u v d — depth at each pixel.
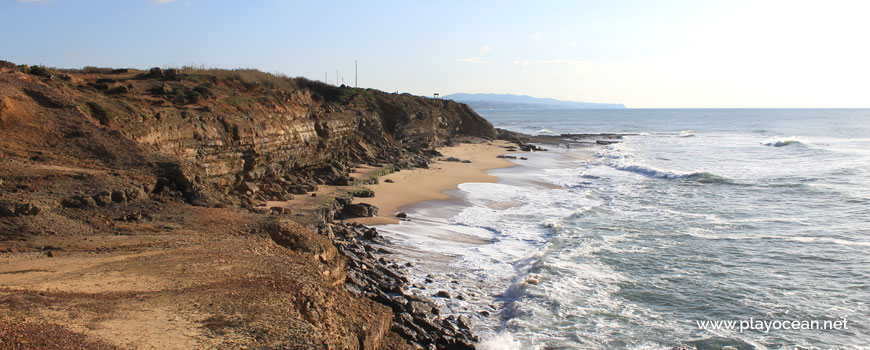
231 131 29.02
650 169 45.06
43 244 13.41
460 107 84.50
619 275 18.83
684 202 31.70
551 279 18.17
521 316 15.55
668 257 20.81
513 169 48.78
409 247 21.81
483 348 13.77
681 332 14.78
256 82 45.94
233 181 28.69
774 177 40.25
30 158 19.44
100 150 21.06
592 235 23.88
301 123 37.56
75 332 8.58
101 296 10.13
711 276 18.83
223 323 9.47
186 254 12.91
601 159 58.25
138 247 13.53
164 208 17.91
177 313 9.68
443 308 15.96
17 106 21.97
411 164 47.12
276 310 10.16
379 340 11.62
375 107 63.34
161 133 25.03
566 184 39.72
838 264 19.95
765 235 23.88
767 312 16.02
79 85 27.91
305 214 22.09
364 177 36.66
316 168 37.97
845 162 49.06
